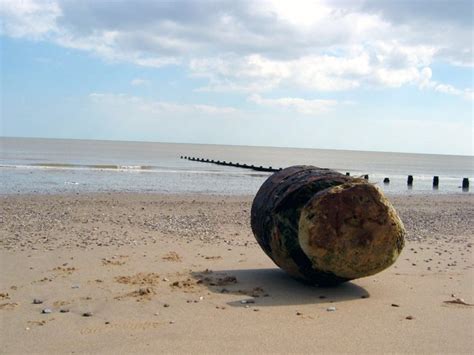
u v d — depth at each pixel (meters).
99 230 13.19
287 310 6.70
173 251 10.67
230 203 21.81
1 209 17.05
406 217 18.67
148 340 5.53
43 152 76.62
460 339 5.78
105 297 7.07
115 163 53.72
